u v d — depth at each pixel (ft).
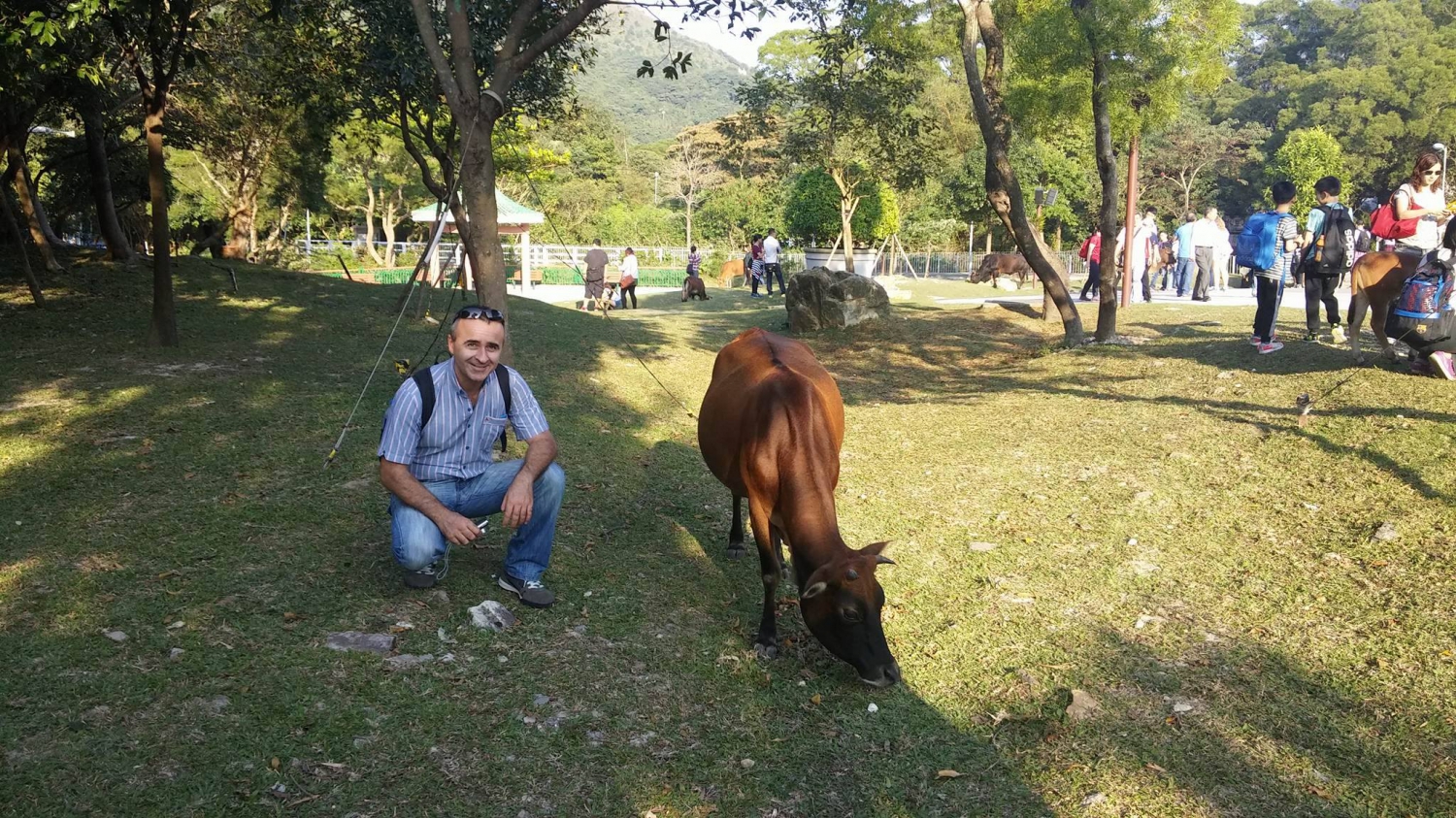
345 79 43.34
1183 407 27.35
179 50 30.48
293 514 17.98
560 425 26.63
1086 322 47.29
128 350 31.94
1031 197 118.83
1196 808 10.58
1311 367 28.91
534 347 39.11
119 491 18.78
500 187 148.56
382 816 9.97
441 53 27.55
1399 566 15.94
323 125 53.06
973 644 14.57
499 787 10.66
